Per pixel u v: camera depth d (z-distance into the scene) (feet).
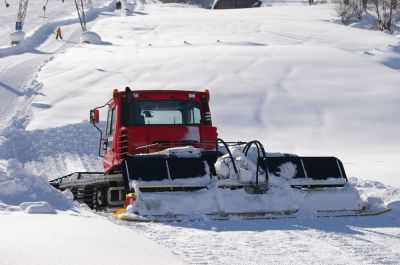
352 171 202.39
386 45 559.79
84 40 626.64
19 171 96.68
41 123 322.75
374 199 98.17
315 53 482.69
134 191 87.56
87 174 132.16
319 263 55.67
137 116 108.27
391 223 83.71
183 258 57.21
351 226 80.59
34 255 51.80
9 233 63.67
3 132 263.49
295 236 71.72
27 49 597.52
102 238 62.08
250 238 69.97
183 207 86.69
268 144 296.30
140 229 76.74
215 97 370.12
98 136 264.31
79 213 84.74
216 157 94.48
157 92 109.81
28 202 85.92
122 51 534.78
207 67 434.71
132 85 395.34
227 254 59.72
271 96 373.20
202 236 71.36
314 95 377.71
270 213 89.20
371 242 67.56
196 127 107.65
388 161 233.96
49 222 72.02
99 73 433.48
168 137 105.70
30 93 396.16
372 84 406.00
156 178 88.58
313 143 297.33
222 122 331.98
